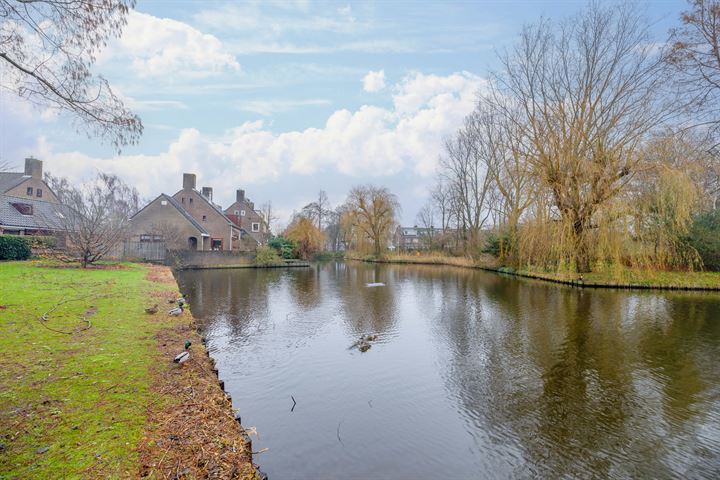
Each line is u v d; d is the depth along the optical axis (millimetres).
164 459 3062
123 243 25750
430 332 9711
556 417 5285
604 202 17344
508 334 9492
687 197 15805
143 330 6812
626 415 5332
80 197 15859
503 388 6238
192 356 5688
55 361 4918
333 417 5215
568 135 19094
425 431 4895
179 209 35906
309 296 15547
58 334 6074
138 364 5094
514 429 4980
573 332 9633
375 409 5477
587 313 11969
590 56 18797
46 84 4609
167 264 28109
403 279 23266
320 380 6477
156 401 4070
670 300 14164
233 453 3350
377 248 45344
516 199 25141
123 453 3051
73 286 10445
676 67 14578
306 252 39375
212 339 8742
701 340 8844
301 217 41156
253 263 31797
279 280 21812
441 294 16359
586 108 19156
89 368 4781
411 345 8555
